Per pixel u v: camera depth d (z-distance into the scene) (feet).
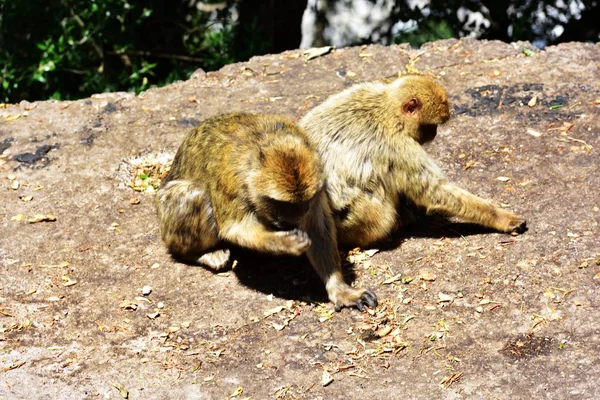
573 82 33.50
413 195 26.66
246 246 24.21
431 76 34.76
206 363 23.41
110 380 23.07
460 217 26.81
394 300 24.85
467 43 36.65
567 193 27.94
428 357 22.94
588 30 47.47
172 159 31.99
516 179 28.89
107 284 26.40
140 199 30.01
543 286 24.66
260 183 23.03
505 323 23.68
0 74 42.78
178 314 25.09
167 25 47.55
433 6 47.55
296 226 23.63
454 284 25.14
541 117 31.73
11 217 29.32
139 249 27.78
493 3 47.14
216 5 48.85
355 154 26.18
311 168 22.99
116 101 35.24
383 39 50.57
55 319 25.14
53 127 33.81
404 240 27.14
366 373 22.67
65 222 29.01
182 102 34.94
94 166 31.68
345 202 26.12
